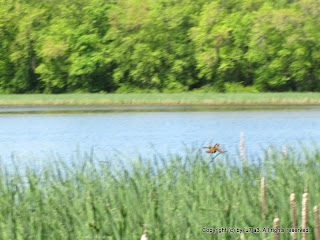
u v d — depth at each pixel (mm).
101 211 15117
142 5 106062
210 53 100250
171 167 20031
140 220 14320
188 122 55844
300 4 97812
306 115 61062
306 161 21000
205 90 106000
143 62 104125
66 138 44812
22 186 18391
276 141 40281
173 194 16578
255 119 57562
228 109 69625
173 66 106000
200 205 15352
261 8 99188
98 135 46375
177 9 105562
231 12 104500
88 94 100500
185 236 13578
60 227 14492
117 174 19188
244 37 100500
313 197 15516
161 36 105000
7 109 74750
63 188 17609
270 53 98500
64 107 76938
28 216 15461
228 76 105500
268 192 16141
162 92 106688
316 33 95375
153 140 42406
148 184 17375
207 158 21578
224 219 14070
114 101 81312
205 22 100000
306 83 101750
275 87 104688
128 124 54906
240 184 17125
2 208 16203
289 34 96938
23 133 48719
